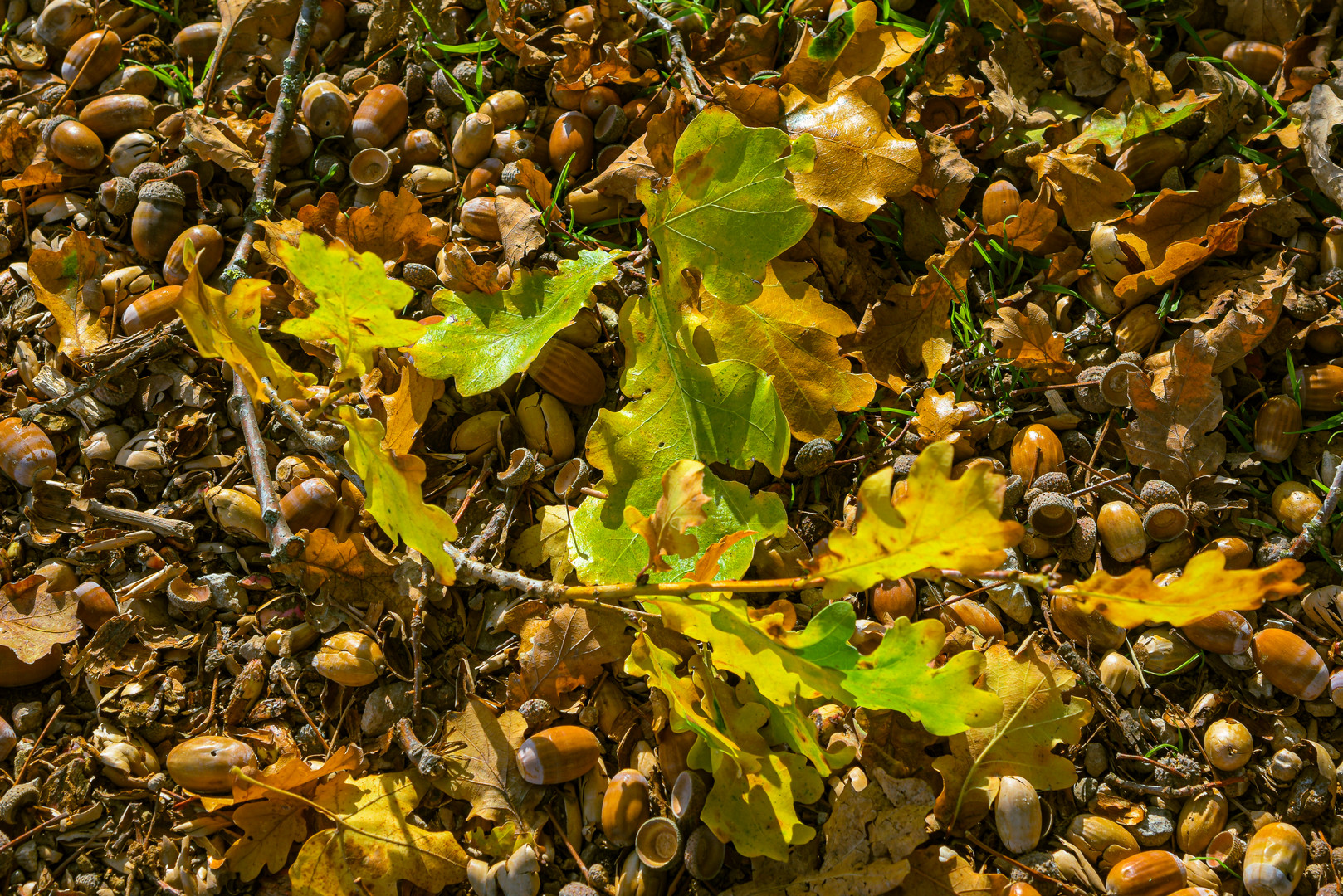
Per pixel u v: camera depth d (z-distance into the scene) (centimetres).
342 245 55
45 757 60
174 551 63
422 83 69
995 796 59
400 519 55
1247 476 64
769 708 57
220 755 59
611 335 65
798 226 59
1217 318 64
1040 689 59
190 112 68
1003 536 49
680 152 59
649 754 60
